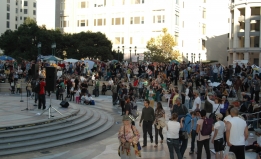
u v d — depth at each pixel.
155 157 11.54
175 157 11.16
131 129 8.95
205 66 37.28
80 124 16.00
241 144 8.25
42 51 58.81
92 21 73.19
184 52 68.62
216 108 14.31
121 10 69.31
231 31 56.31
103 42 64.12
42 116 15.67
